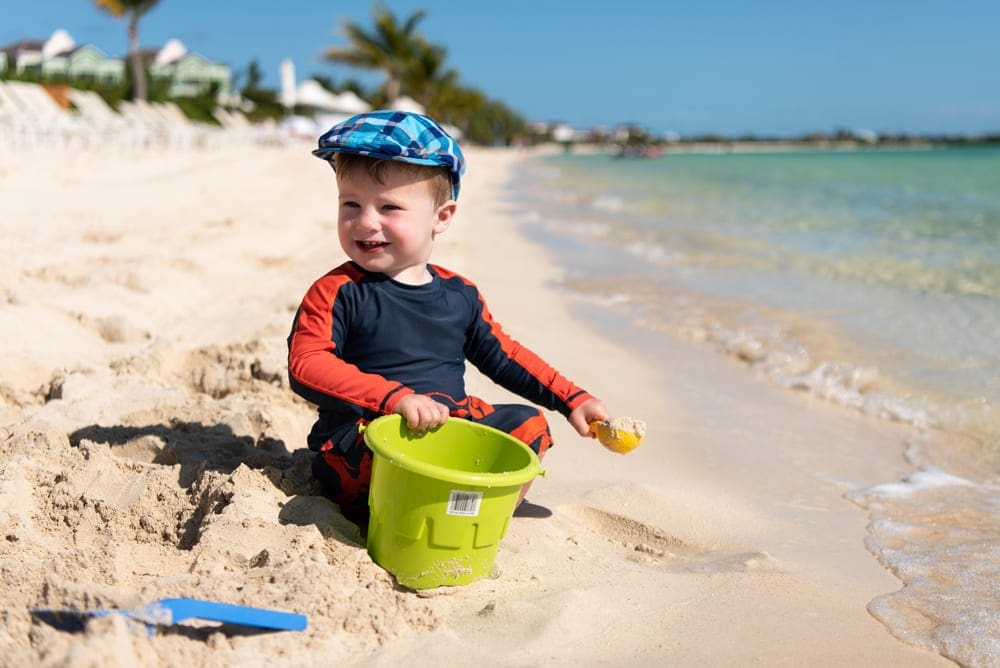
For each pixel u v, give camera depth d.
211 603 1.81
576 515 2.94
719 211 15.17
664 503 3.04
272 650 1.84
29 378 3.68
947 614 2.35
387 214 2.44
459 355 2.66
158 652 1.73
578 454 3.50
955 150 97.62
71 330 4.38
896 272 8.22
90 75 59.94
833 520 3.08
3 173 11.92
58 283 5.45
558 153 98.00
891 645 2.17
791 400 4.59
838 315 6.38
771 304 6.81
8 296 4.81
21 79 32.94
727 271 8.46
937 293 7.14
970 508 3.21
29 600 1.87
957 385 4.71
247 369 3.76
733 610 2.28
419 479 2.13
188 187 13.10
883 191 19.77
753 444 3.89
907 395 4.56
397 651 1.91
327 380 2.38
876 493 3.36
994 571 2.65
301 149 31.86
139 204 10.43
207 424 3.13
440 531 2.17
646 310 6.60
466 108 58.16
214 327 4.76
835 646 2.13
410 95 50.25
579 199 18.53
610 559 2.58
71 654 1.55
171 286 5.60
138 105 32.56
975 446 3.93
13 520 2.39
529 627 2.06
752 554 2.68
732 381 4.90
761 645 2.10
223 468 2.69
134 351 4.20
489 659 1.92
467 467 2.51
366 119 2.42
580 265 8.81
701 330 5.96
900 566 2.68
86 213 9.12
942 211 14.31
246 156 23.33
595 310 6.59
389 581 2.24
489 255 9.17
